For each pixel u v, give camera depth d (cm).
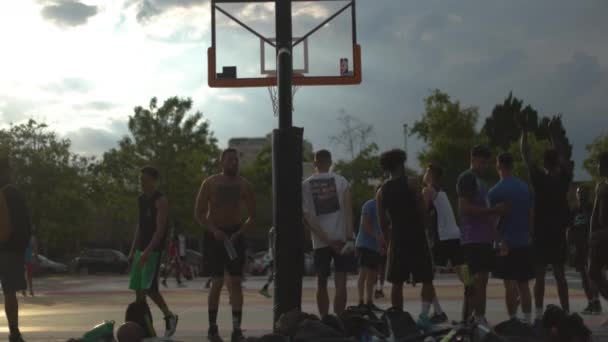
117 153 6334
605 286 987
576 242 1233
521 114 1008
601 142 6325
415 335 729
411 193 882
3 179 942
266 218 6938
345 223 985
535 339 647
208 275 977
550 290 1814
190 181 6225
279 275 852
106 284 3045
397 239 884
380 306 1462
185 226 6209
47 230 5838
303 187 991
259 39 1454
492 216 945
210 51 1458
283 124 864
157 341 938
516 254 942
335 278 988
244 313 1414
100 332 763
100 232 6506
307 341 688
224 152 981
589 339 647
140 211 996
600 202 987
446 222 1151
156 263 983
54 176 5862
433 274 892
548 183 988
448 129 5353
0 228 924
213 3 1460
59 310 1583
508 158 954
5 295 934
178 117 6322
